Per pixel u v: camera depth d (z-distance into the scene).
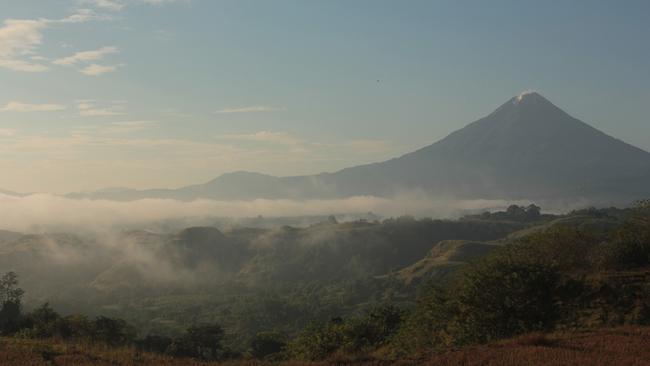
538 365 18.98
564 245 37.50
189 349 68.94
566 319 26.77
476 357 20.61
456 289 28.67
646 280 31.94
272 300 147.38
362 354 23.61
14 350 23.58
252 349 77.44
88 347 25.02
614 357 19.78
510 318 24.95
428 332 28.34
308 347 33.16
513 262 26.36
